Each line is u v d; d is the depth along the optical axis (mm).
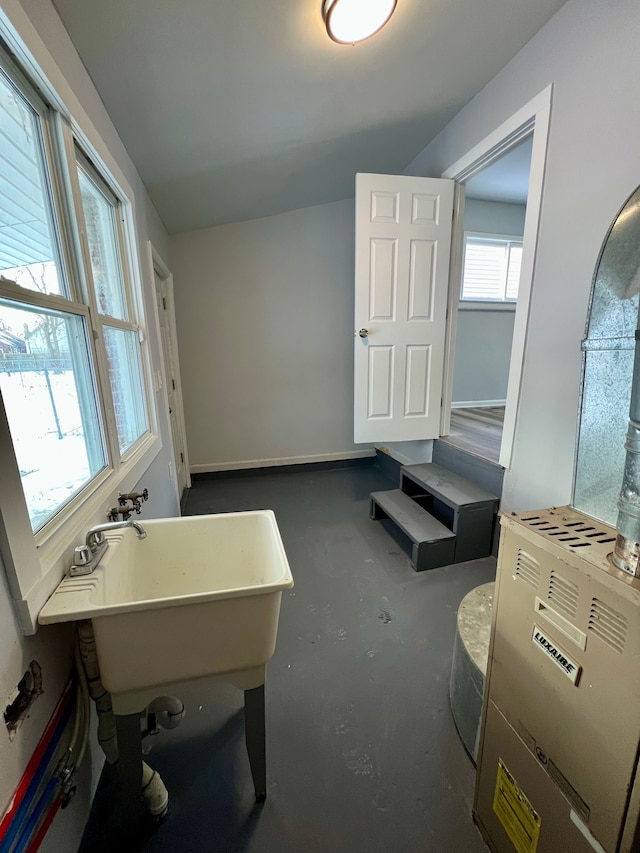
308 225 3463
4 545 658
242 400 3641
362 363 2654
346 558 2238
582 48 1500
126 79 1413
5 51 853
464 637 1200
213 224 3215
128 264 1882
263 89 1742
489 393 4316
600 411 825
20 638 694
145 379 1997
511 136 1938
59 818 815
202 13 1273
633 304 759
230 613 811
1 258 826
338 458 4000
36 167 1013
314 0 1328
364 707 1288
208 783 1060
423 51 1714
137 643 778
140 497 1438
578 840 679
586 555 657
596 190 1504
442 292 2662
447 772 1087
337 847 924
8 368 820
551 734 728
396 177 2439
